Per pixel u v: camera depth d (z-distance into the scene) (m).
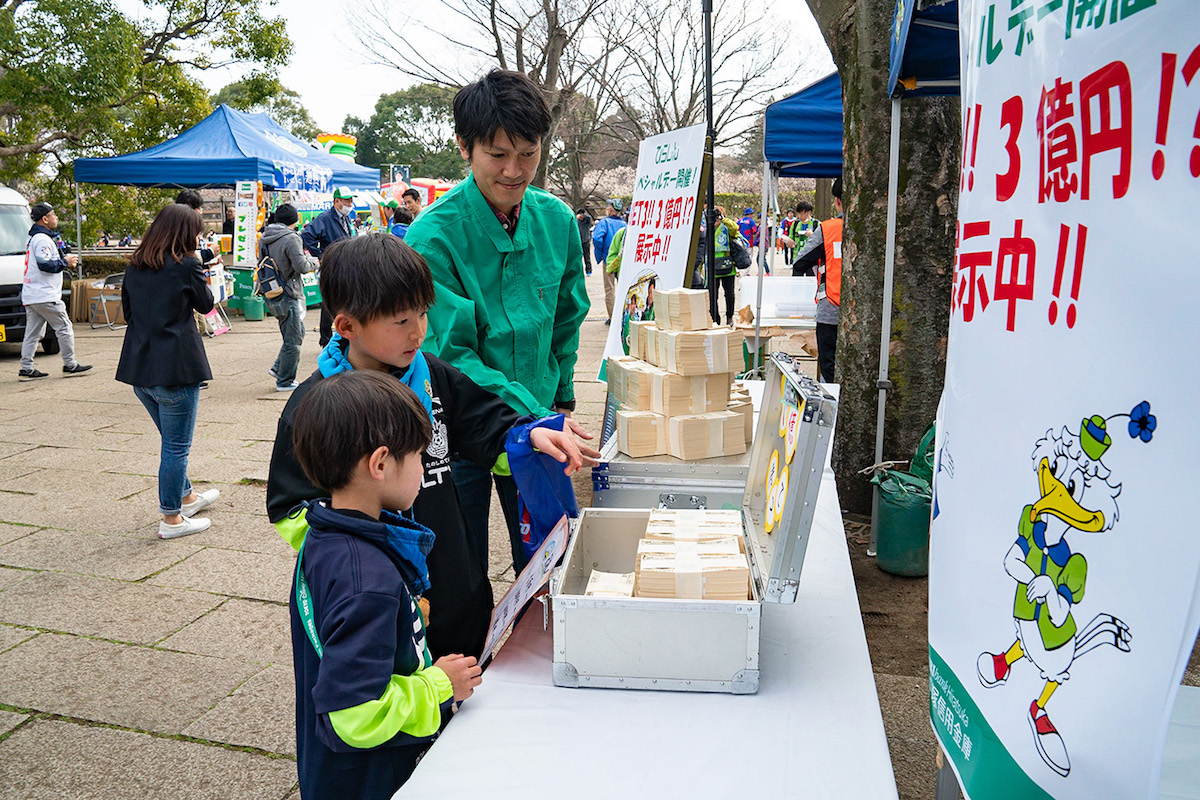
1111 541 0.90
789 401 1.83
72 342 8.91
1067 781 0.97
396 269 1.57
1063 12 0.99
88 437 6.46
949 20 2.96
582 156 26.88
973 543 1.21
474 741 1.41
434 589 1.80
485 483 2.35
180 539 4.46
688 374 2.47
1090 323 0.93
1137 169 0.86
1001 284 1.14
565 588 1.74
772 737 1.42
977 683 1.19
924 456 3.86
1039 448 1.03
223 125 12.20
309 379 1.67
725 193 34.47
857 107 4.09
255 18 15.34
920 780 2.54
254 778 2.58
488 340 2.34
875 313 4.20
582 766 1.35
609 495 2.42
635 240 4.66
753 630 1.52
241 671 3.18
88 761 2.65
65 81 12.58
